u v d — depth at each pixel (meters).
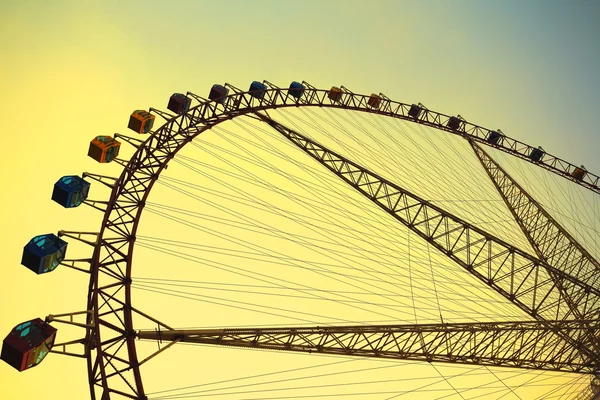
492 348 28.17
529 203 46.62
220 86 36.53
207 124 31.38
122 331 19.47
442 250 34.53
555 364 29.94
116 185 23.28
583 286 34.03
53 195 21.61
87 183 22.33
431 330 26.48
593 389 36.88
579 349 30.19
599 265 40.44
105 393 16.98
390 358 26.28
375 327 25.55
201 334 21.20
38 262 18.56
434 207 34.75
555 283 33.72
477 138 53.94
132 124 29.75
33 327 16.89
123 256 21.69
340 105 44.91
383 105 50.38
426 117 52.72
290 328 23.61
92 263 20.11
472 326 27.09
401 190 35.34
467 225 34.38
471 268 34.09
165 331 20.56
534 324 28.64
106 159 25.47
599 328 30.08
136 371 18.70
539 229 45.00
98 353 17.38
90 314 19.36
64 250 19.64
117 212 23.00
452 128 54.94
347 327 24.92
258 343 22.84
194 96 33.31
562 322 29.20
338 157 36.28
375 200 35.41
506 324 27.86
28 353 16.17
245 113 35.12
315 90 42.50
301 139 36.56
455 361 27.47
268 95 38.69
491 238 34.03
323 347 24.62
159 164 26.53
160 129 28.19
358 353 25.34
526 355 29.06
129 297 20.62
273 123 36.16
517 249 33.72
